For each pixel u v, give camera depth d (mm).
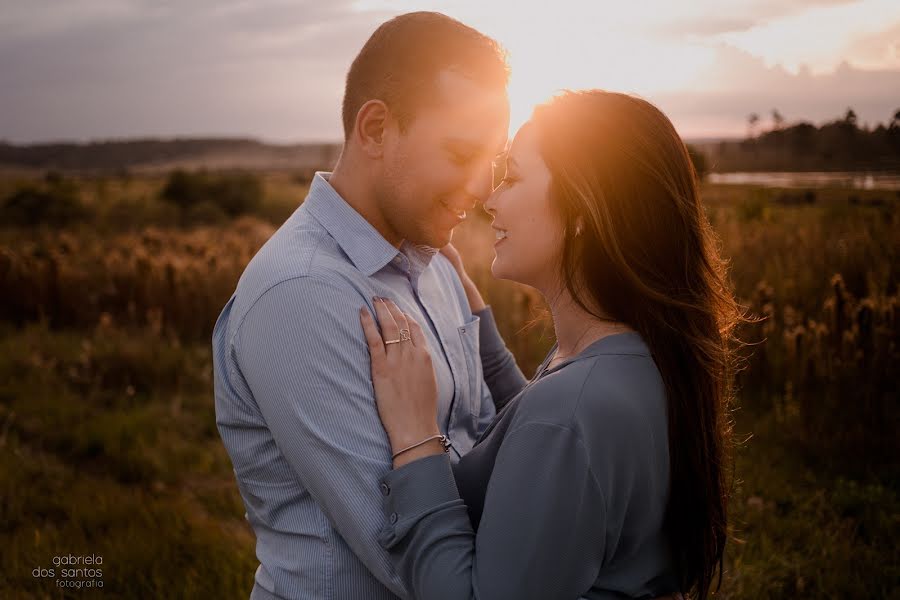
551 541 1116
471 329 1821
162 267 7906
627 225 1236
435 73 1394
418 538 1217
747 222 10375
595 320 1295
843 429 4238
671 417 1226
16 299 8039
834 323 4648
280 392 1311
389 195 1476
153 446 4773
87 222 23812
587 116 1255
